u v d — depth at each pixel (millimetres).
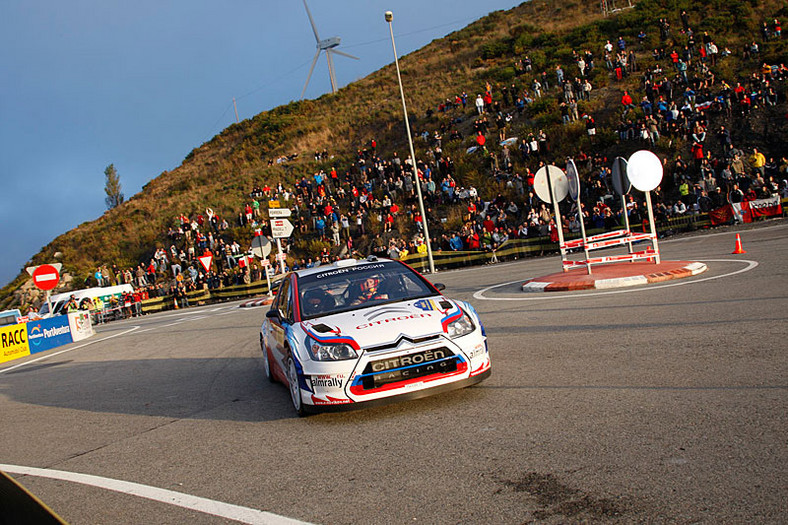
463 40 61656
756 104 28734
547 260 22688
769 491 2920
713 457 3400
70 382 10453
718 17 39094
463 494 3350
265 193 44531
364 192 35812
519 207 29922
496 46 53500
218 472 4379
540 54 45469
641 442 3771
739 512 2758
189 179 58500
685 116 28656
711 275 10992
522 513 3023
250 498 3756
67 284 44500
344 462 4184
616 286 11391
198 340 14164
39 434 6586
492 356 7152
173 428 6000
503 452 3922
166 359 11625
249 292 32594
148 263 42844
